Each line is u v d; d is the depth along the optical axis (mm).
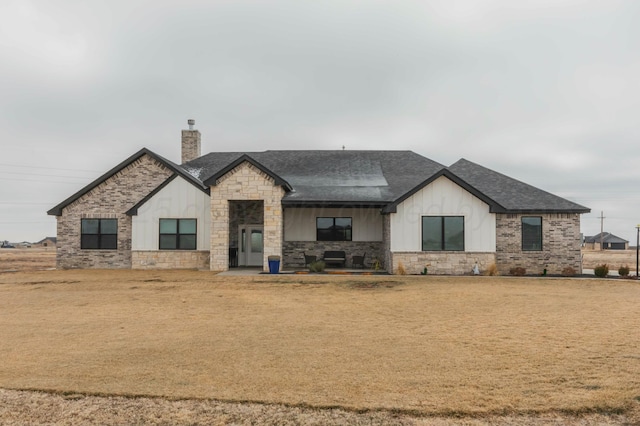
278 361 7406
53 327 10273
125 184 24500
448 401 5656
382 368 6996
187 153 30797
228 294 15094
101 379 6543
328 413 5352
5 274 21156
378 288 16297
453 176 20797
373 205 22141
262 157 29703
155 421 5195
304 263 24484
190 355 7797
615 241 87812
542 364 7141
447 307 12609
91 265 24219
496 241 21469
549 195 22672
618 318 10938
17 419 5270
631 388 6035
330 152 30266
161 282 17938
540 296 14461
